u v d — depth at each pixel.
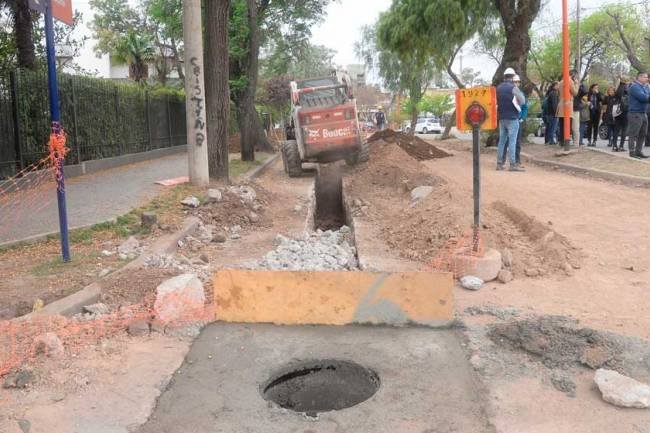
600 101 17.03
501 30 25.22
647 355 4.13
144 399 3.81
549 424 3.44
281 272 5.08
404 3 23.44
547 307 5.11
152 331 4.85
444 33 22.47
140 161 18.52
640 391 3.58
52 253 6.89
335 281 5.04
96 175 14.19
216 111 12.26
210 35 12.06
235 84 20.66
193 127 11.52
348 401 4.30
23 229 7.89
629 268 6.12
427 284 4.93
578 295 5.39
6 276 5.97
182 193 10.72
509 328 4.60
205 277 6.24
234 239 8.80
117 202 9.95
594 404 3.62
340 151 15.16
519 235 7.01
